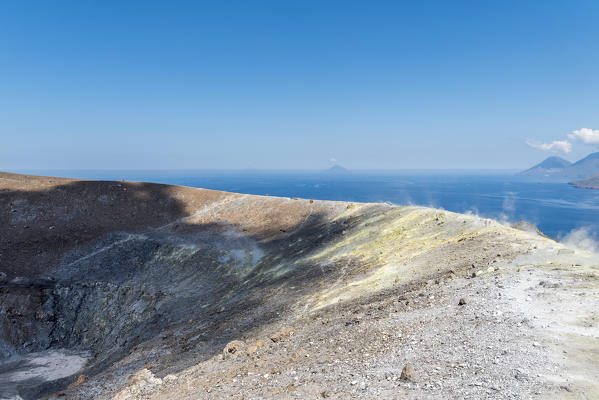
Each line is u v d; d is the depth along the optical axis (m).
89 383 32.12
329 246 53.41
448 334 14.06
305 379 13.09
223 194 105.56
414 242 39.41
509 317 14.29
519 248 25.59
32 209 92.12
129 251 77.81
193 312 48.78
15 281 67.56
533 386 9.09
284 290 39.78
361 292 28.11
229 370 18.19
